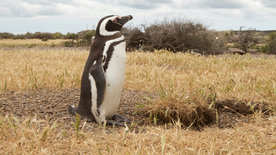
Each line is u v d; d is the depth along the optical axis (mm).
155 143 3354
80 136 3506
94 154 3010
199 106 4879
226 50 18703
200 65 9328
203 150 3199
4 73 6766
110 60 3955
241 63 9805
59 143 3230
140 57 10641
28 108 4707
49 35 43281
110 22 4016
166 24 17250
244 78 7117
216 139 3535
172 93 5254
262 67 9516
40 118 4281
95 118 4211
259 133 3697
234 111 5117
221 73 7355
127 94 5934
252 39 21469
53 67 7906
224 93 5586
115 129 4020
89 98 4129
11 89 5738
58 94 5582
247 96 5301
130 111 5051
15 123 3795
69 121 4223
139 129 4039
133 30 16812
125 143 3314
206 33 17562
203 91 5445
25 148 3088
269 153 3105
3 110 4523
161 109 4781
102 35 4066
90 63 4074
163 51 13422
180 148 3189
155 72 7340
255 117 4570
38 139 3248
